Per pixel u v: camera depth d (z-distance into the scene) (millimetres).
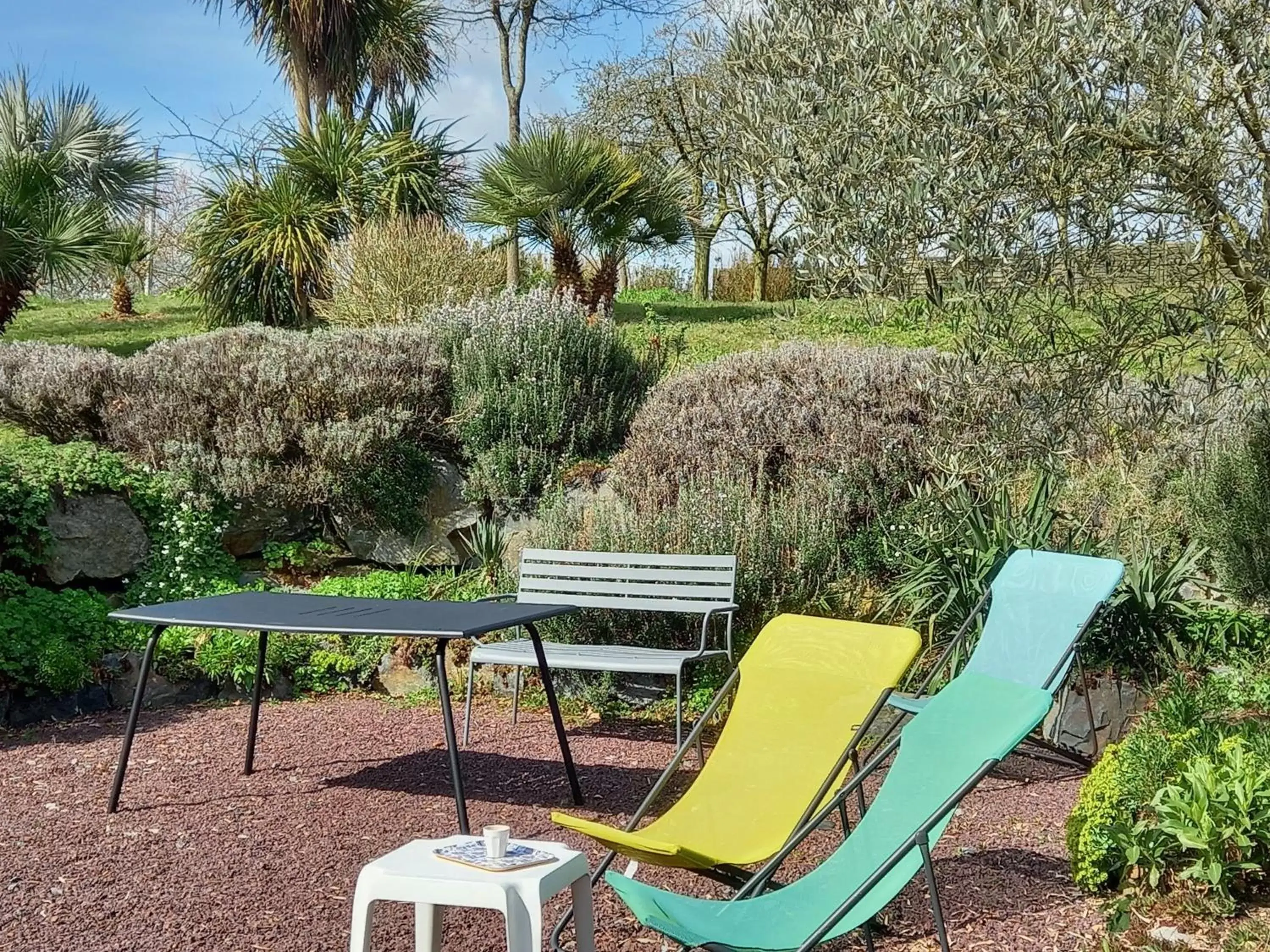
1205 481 6086
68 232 12398
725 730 3709
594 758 5672
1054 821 4641
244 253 13930
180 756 5684
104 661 6809
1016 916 3641
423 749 5816
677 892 3934
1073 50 3000
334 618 4574
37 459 7789
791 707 3703
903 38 3193
